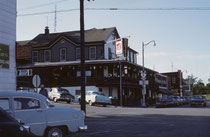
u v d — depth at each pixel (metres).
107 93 42.41
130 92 48.81
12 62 18.06
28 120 8.62
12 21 18.25
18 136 5.96
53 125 9.09
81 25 19.88
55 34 50.03
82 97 19.45
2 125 5.84
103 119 17.95
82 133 12.01
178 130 12.62
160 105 39.34
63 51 45.00
